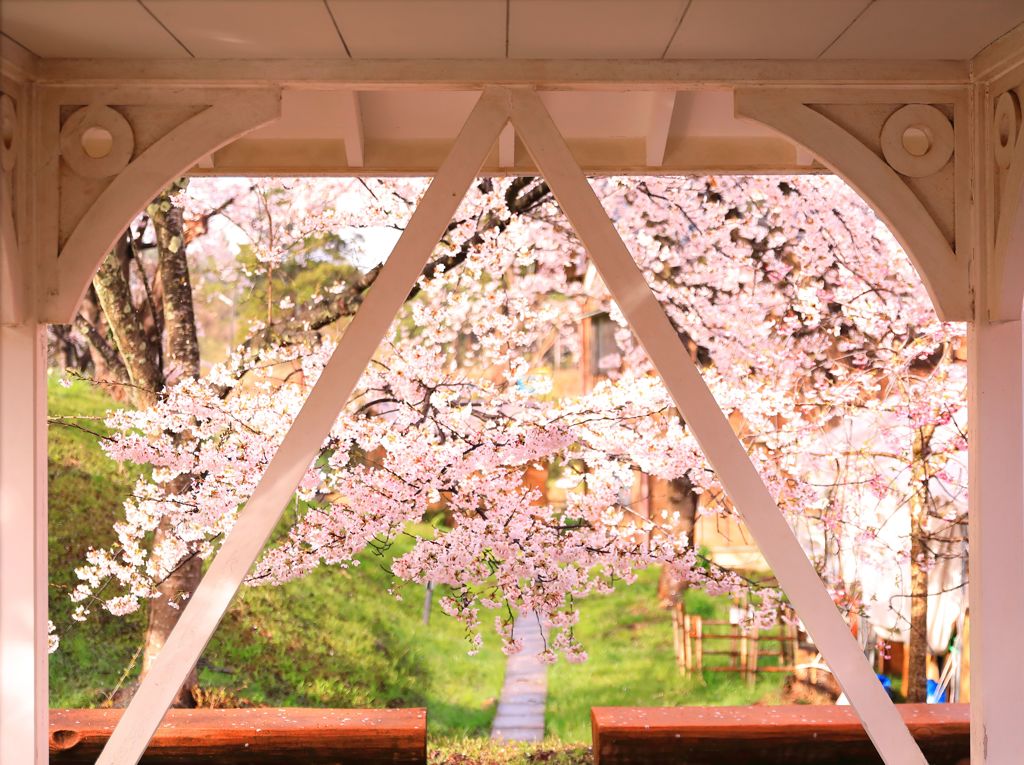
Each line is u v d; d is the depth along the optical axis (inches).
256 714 172.2
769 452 239.6
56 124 116.3
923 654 241.9
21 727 115.0
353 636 291.6
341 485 215.8
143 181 116.7
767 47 114.1
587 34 109.6
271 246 251.9
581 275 309.7
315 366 225.5
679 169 165.8
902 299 242.8
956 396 234.8
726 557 299.0
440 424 223.3
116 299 235.0
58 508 283.1
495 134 116.7
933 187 120.4
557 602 220.1
